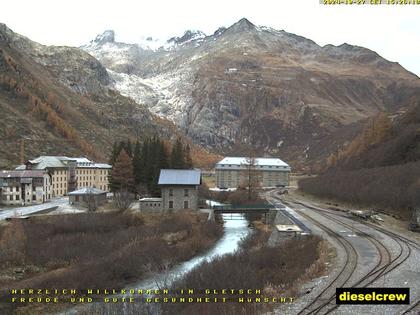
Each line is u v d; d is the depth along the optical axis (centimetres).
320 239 4847
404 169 8181
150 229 6838
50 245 5791
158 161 9706
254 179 11900
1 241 5628
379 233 5253
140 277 4791
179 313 3256
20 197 9256
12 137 15275
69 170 12194
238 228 7881
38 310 3844
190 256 5712
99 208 8481
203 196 11400
